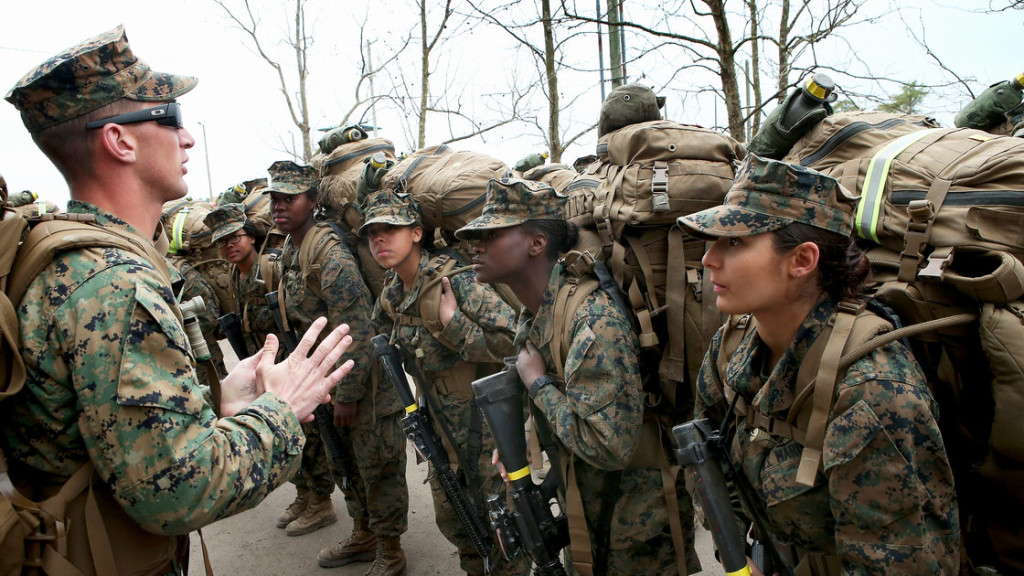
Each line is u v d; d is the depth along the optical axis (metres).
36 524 1.10
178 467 1.10
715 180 1.81
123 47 1.28
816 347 1.21
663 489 1.88
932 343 1.32
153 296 1.15
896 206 1.38
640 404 1.77
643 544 2.00
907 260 1.29
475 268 2.06
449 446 2.64
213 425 1.21
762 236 1.21
